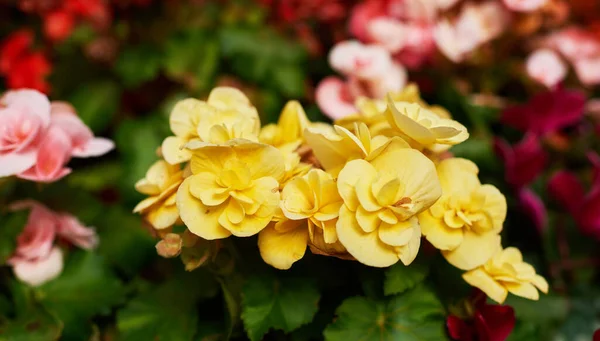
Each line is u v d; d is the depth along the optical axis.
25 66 0.69
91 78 0.74
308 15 0.71
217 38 0.71
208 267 0.51
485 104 0.69
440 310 0.51
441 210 0.48
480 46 0.67
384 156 0.46
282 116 0.52
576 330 0.62
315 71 0.73
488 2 0.67
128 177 0.65
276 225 0.46
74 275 0.56
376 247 0.45
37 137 0.51
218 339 0.52
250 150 0.46
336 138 0.47
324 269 0.52
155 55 0.72
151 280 0.61
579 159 0.69
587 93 0.72
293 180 0.46
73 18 0.70
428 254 0.51
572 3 0.73
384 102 0.54
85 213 0.60
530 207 0.61
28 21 0.75
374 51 0.65
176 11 0.72
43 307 0.55
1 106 0.52
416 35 0.67
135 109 0.75
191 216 0.46
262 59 0.70
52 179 0.51
